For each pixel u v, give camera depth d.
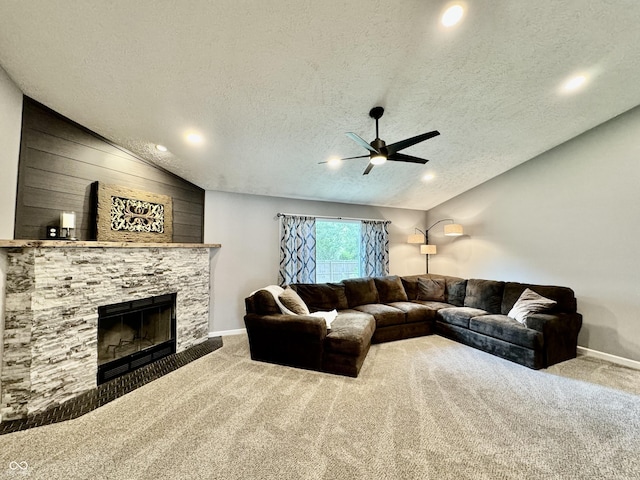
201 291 3.82
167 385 2.54
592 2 1.79
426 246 5.27
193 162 3.35
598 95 2.71
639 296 2.91
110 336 2.79
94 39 1.70
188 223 3.84
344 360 2.76
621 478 1.50
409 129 3.00
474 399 2.31
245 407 2.17
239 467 1.56
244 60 1.94
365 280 4.60
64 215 2.33
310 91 2.31
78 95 2.19
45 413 2.08
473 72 2.28
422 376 2.74
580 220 3.39
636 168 2.95
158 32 1.68
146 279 3.01
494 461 1.62
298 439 1.80
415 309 4.07
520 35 1.96
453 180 4.52
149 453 1.67
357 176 4.10
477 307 4.12
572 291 3.29
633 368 2.92
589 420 2.02
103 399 2.28
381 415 2.07
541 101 2.74
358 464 1.58
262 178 3.91
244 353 3.37
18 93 2.11
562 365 2.99
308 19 1.68
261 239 4.49
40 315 2.08
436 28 1.83
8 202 2.03
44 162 2.30
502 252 4.34
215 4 1.54
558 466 1.58
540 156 3.82
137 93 2.18
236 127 2.71
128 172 3.03
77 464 1.58
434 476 1.50
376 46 1.92
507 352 3.17
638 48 2.17
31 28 1.62
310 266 4.73
